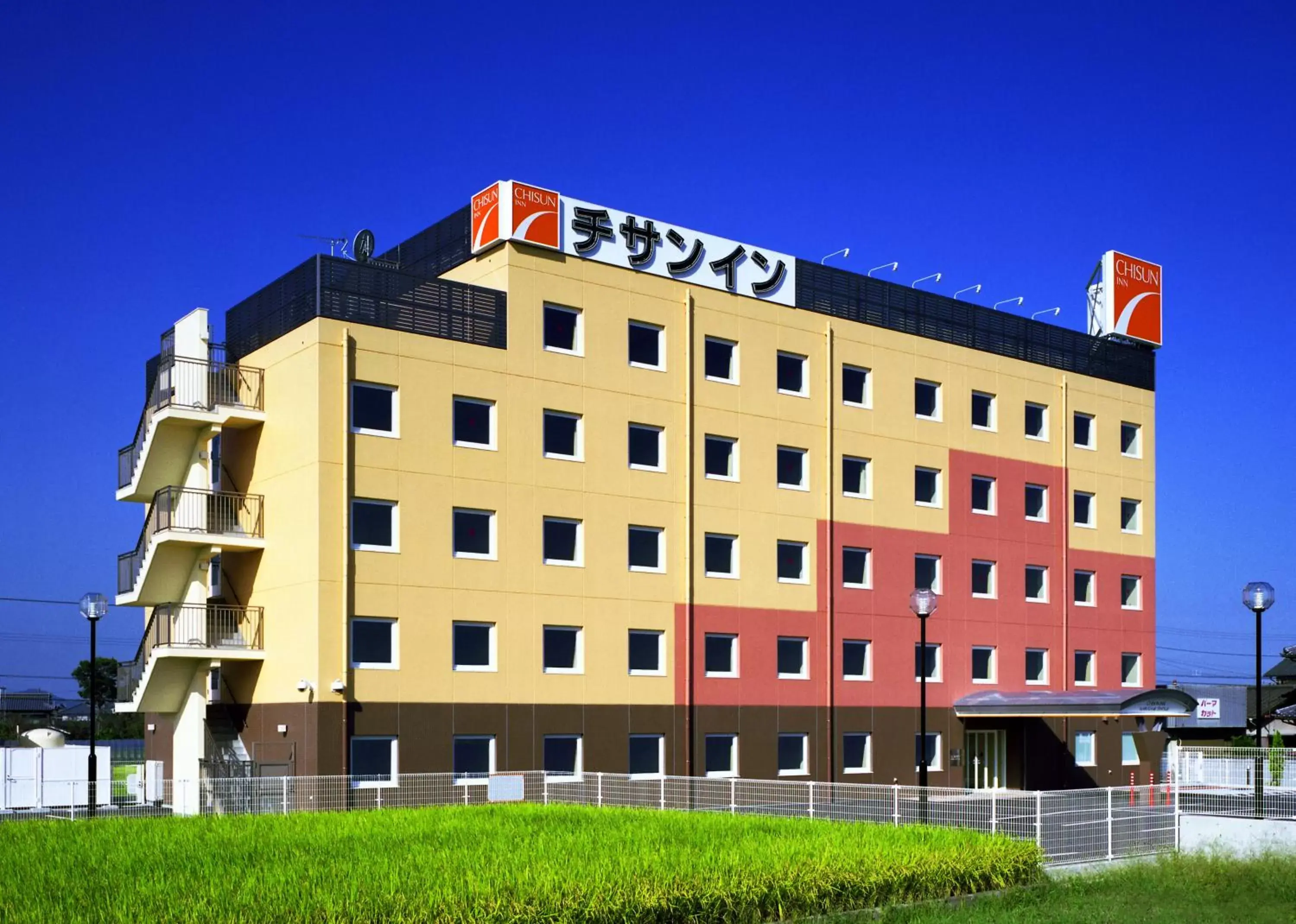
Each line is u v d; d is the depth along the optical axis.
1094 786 45.31
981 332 44.06
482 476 32.53
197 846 18.83
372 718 30.12
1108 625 46.84
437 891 14.38
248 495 32.72
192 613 31.61
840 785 26.27
